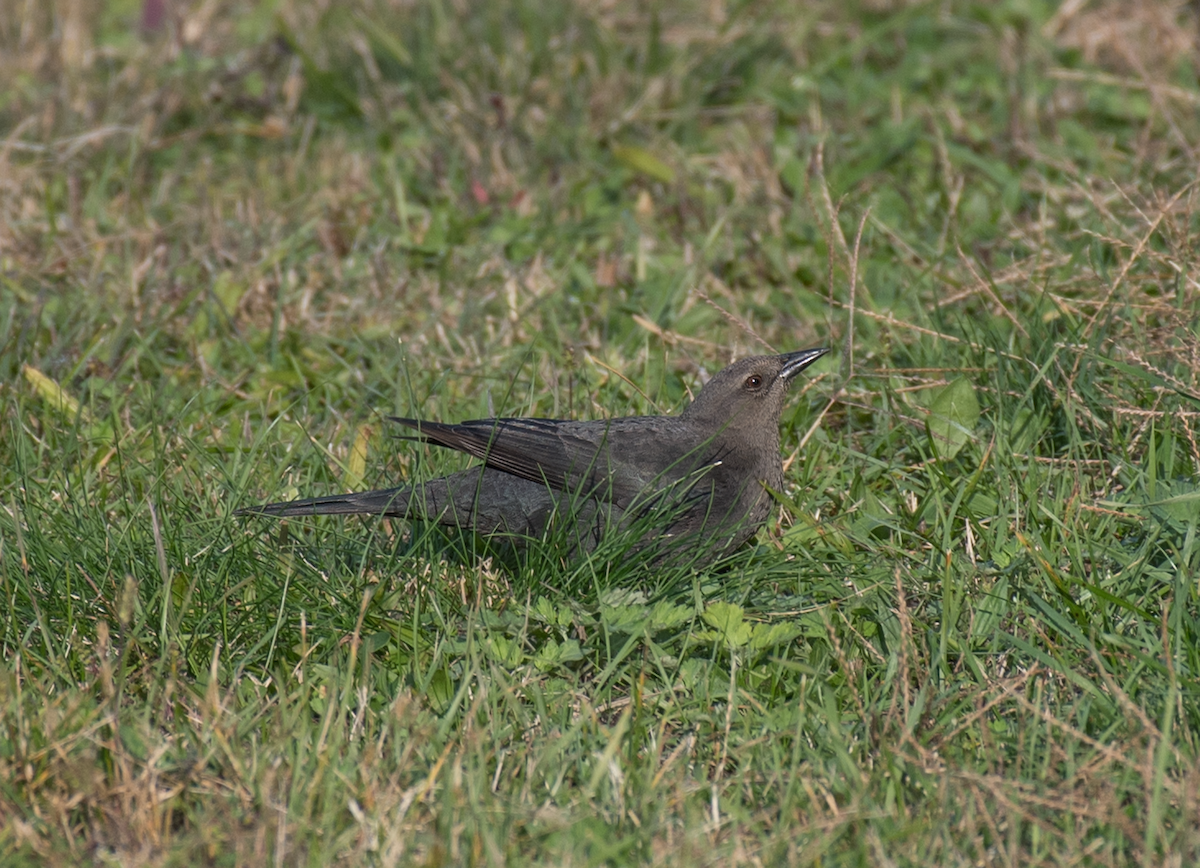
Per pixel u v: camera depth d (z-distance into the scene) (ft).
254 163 51.75
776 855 21.65
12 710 24.21
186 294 43.45
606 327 41.91
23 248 46.24
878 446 35.27
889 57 57.41
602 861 21.49
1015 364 36.01
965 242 44.75
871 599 28.60
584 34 56.75
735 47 56.85
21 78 57.41
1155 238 42.42
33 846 21.90
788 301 43.27
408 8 60.29
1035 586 28.76
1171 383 31.91
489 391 37.35
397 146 52.08
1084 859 21.66
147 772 22.98
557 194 49.29
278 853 21.53
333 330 42.45
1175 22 58.03
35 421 36.88
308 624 28.19
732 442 31.73
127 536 29.53
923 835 22.04
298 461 35.12
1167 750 22.74
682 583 30.07
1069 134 50.85
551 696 26.37
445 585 29.40
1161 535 29.68
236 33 60.08
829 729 24.47
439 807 22.72
